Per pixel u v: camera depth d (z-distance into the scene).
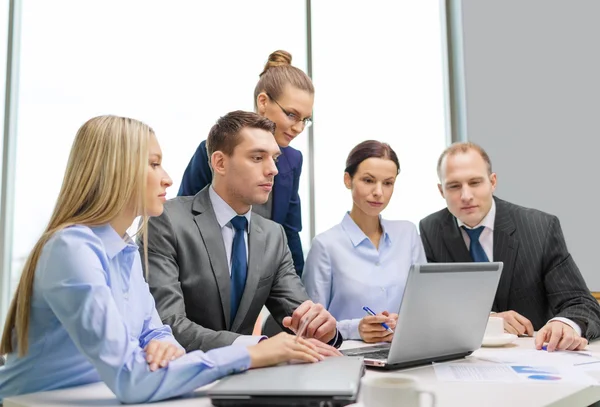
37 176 2.91
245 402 0.73
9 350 0.99
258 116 1.53
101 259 0.93
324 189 3.09
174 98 2.96
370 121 3.18
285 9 3.18
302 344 0.97
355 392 0.72
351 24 3.24
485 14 3.16
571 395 0.83
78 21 2.96
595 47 2.99
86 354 0.82
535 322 1.84
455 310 1.08
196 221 1.49
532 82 3.07
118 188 0.99
